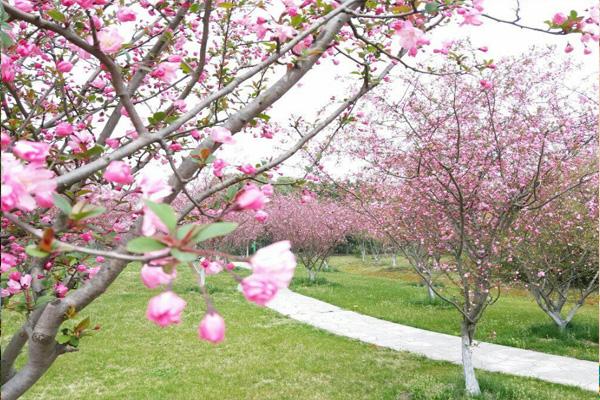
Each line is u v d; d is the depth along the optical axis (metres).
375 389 6.76
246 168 2.03
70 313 1.78
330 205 19.19
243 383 6.99
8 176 0.96
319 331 10.42
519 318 11.34
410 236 8.04
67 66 2.18
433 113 7.20
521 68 7.32
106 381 7.00
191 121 3.12
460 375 7.11
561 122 7.17
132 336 9.53
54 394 6.46
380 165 8.09
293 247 19.66
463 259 7.40
